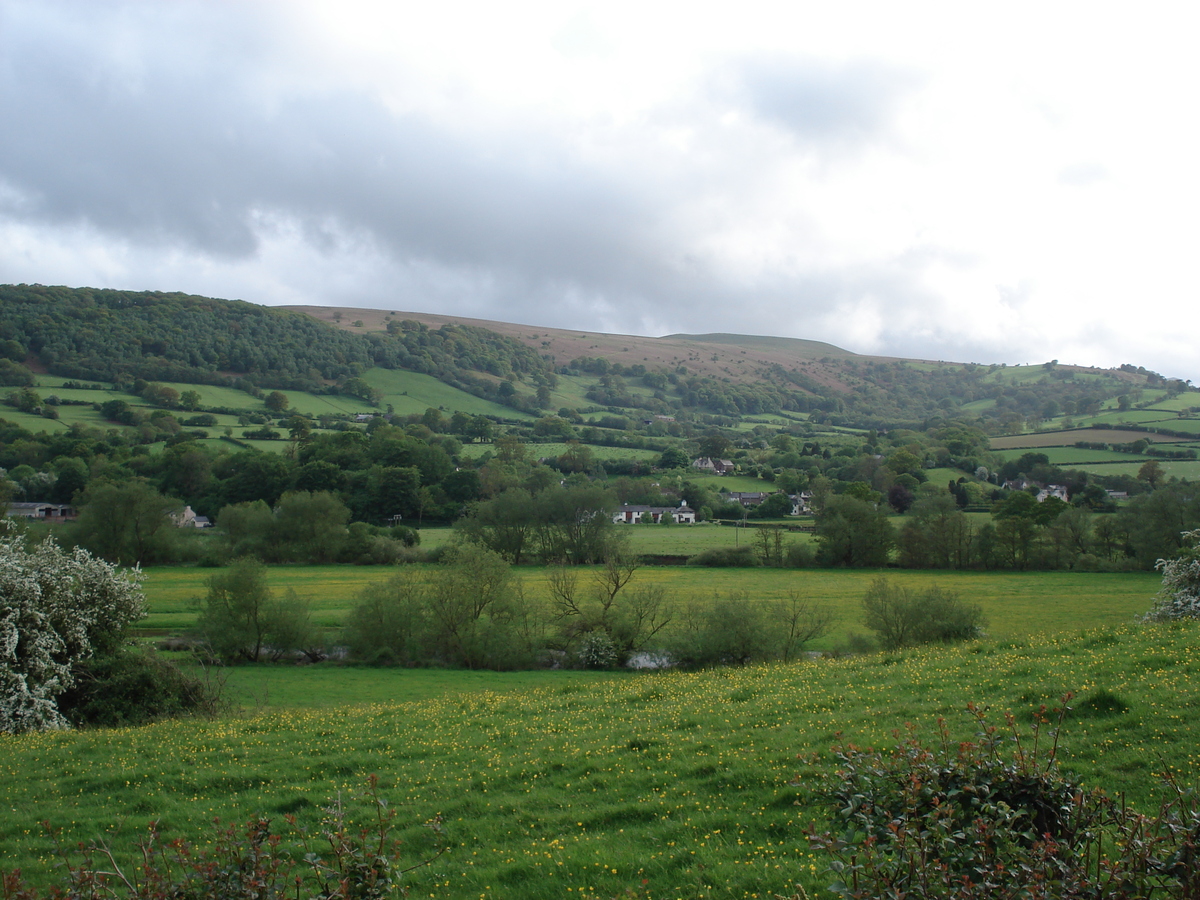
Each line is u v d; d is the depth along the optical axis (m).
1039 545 89.94
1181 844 6.78
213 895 7.28
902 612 43.12
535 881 11.79
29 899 7.27
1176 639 21.62
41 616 28.36
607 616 50.88
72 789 17.89
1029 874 6.80
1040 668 20.70
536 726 21.30
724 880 11.01
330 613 63.78
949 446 183.62
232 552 91.25
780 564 94.62
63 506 114.56
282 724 23.98
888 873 7.12
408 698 37.78
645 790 15.19
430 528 119.62
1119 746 14.36
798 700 20.89
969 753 8.66
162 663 30.92
